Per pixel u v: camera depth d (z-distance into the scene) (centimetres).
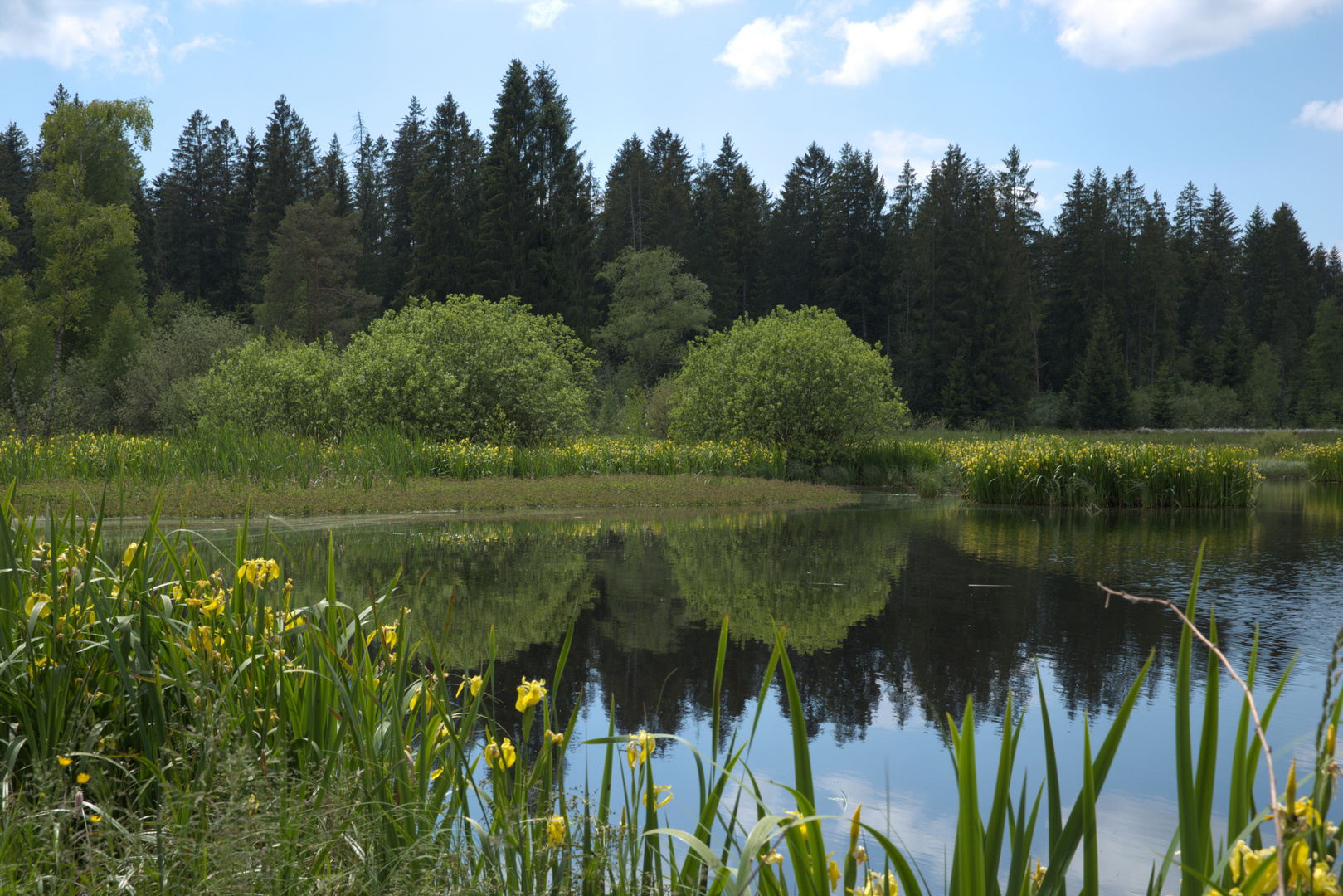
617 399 4106
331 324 5044
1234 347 6631
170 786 206
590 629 610
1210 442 3856
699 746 396
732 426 2227
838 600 722
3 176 5475
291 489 1404
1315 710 446
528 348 2205
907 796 344
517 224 4634
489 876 196
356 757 222
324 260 5109
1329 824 118
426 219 5050
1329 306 6750
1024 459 1670
